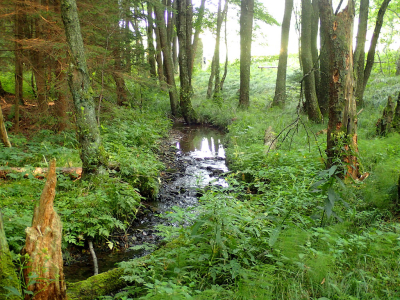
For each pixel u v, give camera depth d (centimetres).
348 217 407
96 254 439
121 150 691
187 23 1661
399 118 802
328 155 544
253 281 276
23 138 801
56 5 853
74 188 515
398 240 328
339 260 306
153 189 636
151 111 1518
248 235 358
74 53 528
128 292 295
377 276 284
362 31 1023
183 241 362
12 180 552
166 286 282
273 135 892
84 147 546
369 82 1414
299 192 426
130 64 1166
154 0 1077
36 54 917
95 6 845
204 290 284
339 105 522
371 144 674
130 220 534
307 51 1071
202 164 902
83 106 540
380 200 434
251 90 2127
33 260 251
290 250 315
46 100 882
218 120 1494
